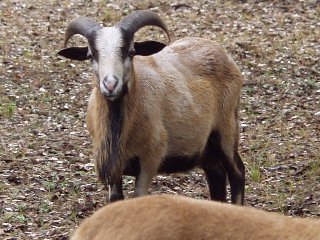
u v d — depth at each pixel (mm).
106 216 17391
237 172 34406
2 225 30594
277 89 51500
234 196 34375
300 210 33000
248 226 16969
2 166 37812
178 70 31969
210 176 34469
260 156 40531
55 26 64750
